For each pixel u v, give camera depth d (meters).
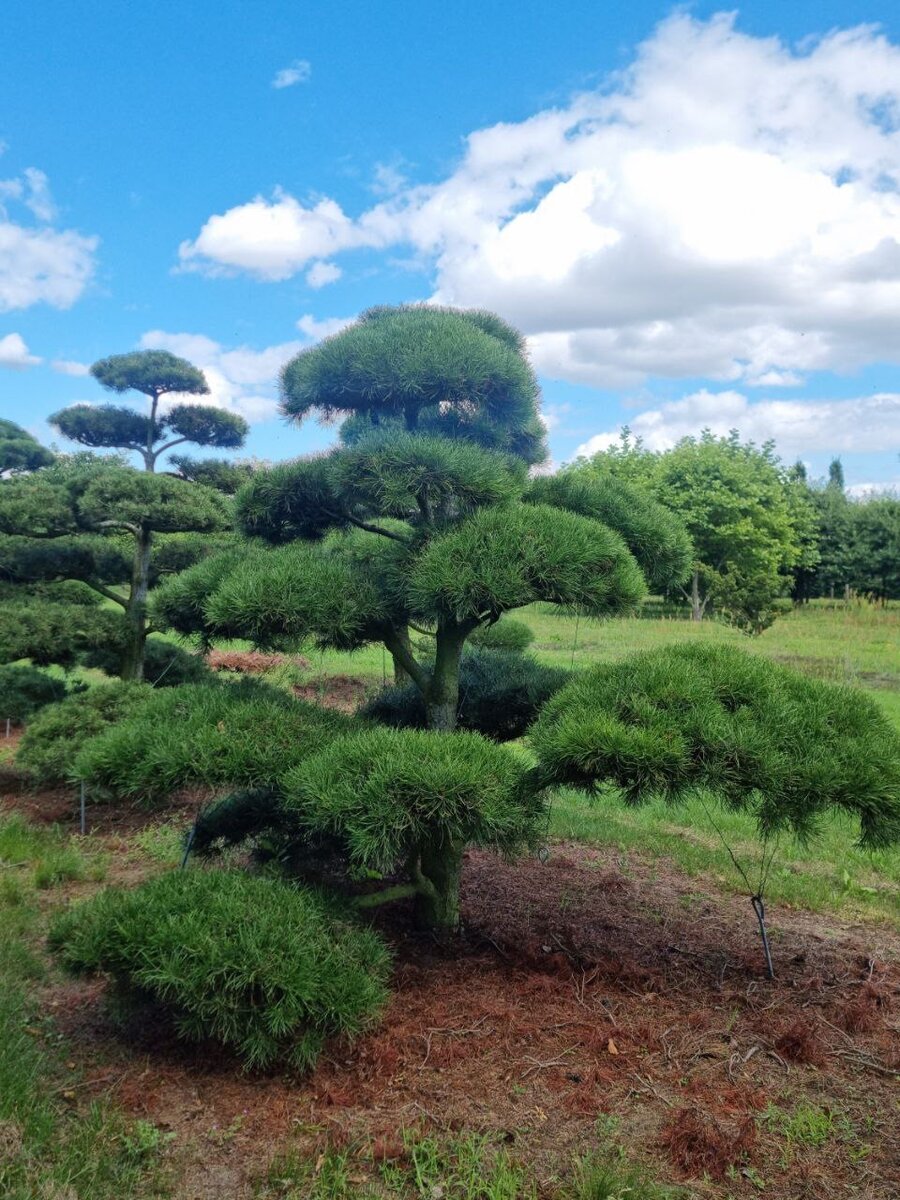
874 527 38.53
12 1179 2.74
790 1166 2.97
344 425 4.70
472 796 3.57
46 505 7.75
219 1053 3.54
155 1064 3.49
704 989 4.24
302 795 3.76
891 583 38.38
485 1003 3.96
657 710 3.79
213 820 4.76
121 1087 3.33
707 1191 2.84
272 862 4.68
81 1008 3.96
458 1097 3.28
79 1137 2.98
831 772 3.59
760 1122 3.21
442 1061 3.50
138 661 8.02
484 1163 2.92
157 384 10.48
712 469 33.44
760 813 3.83
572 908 5.22
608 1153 2.98
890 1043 3.80
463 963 4.36
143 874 5.77
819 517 39.72
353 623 4.08
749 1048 3.71
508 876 5.75
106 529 8.27
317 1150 2.98
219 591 4.13
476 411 4.51
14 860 5.88
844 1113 3.28
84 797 6.67
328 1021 3.43
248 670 13.79
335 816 3.54
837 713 3.99
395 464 3.86
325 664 14.84
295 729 4.23
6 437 13.88
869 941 4.98
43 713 7.24
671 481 33.75
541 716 4.18
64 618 7.41
